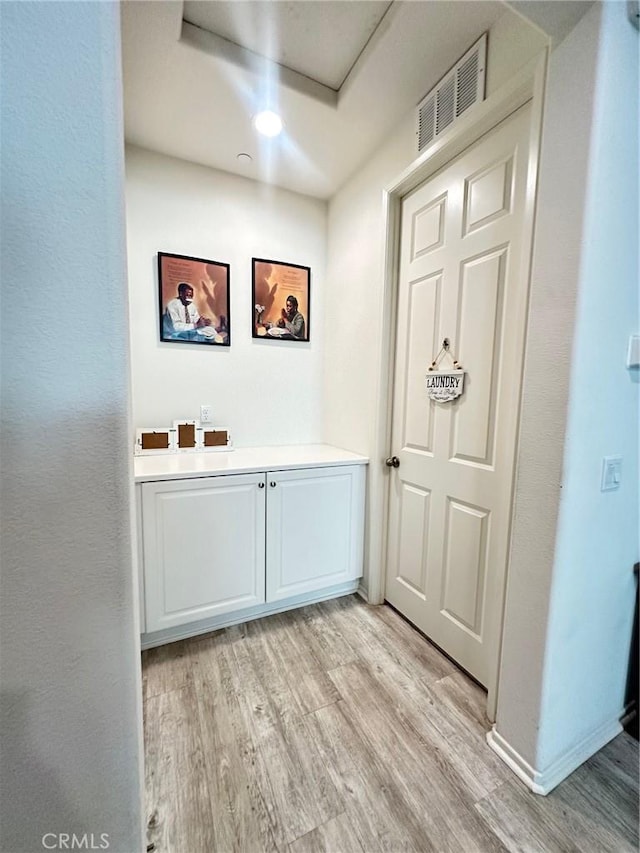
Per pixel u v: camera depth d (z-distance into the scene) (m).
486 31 1.30
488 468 1.46
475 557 1.52
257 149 1.96
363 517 2.15
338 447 2.40
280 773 1.15
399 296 1.95
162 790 1.09
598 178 0.95
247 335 2.30
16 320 0.52
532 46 1.16
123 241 0.58
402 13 1.25
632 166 1.02
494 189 1.39
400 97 1.62
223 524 1.77
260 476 1.83
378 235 1.97
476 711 1.39
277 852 0.95
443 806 1.06
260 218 2.28
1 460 0.53
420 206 1.77
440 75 1.50
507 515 1.28
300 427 2.51
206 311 2.17
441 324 1.67
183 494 1.67
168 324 2.08
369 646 1.75
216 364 2.22
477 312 1.49
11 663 0.57
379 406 2.01
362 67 1.47
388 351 1.99
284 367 2.43
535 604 1.11
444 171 1.62
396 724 1.33
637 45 0.97
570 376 1.00
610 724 1.31
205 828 1.00
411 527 1.91
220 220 2.16
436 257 1.69
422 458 1.81
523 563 1.14
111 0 0.54
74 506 0.58
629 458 1.18
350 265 2.24
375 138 1.88
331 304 2.46
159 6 1.21
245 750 1.22
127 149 1.92
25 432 0.54
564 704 1.15
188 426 2.11
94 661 0.61
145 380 2.06
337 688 1.49
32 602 0.57
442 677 1.56
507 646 1.20
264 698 1.43
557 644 1.10
